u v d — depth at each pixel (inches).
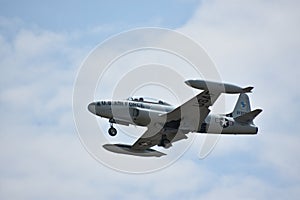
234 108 5329.7
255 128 5073.8
